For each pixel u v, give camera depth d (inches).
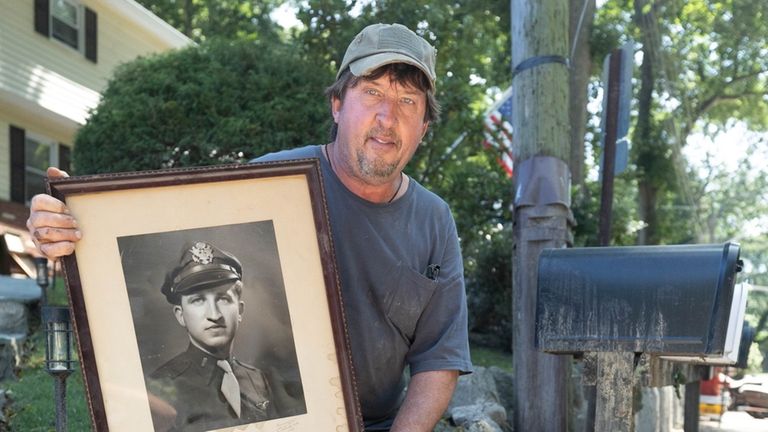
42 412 187.3
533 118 199.8
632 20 658.2
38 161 615.8
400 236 102.3
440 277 105.0
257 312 86.5
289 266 87.3
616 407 106.9
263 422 85.4
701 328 103.7
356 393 86.4
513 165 206.8
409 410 100.7
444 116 409.4
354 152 96.7
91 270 83.4
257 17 853.8
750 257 1196.5
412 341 106.0
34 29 571.8
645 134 700.0
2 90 539.5
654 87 691.4
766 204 1122.0
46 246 81.3
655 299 106.2
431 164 419.5
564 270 111.5
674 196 804.0
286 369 86.3
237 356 85.7
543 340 111.0
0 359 235.5
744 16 709.9
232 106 350.0
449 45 424.5
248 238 86.9
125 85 373.7
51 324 94.0
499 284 405.4
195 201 86.2
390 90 95.8
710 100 807.7
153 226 85.1
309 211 88.0
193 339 85.0
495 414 197.0
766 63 756.6
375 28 97.7
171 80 356.8
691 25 722.2
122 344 83.5
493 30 492.7
